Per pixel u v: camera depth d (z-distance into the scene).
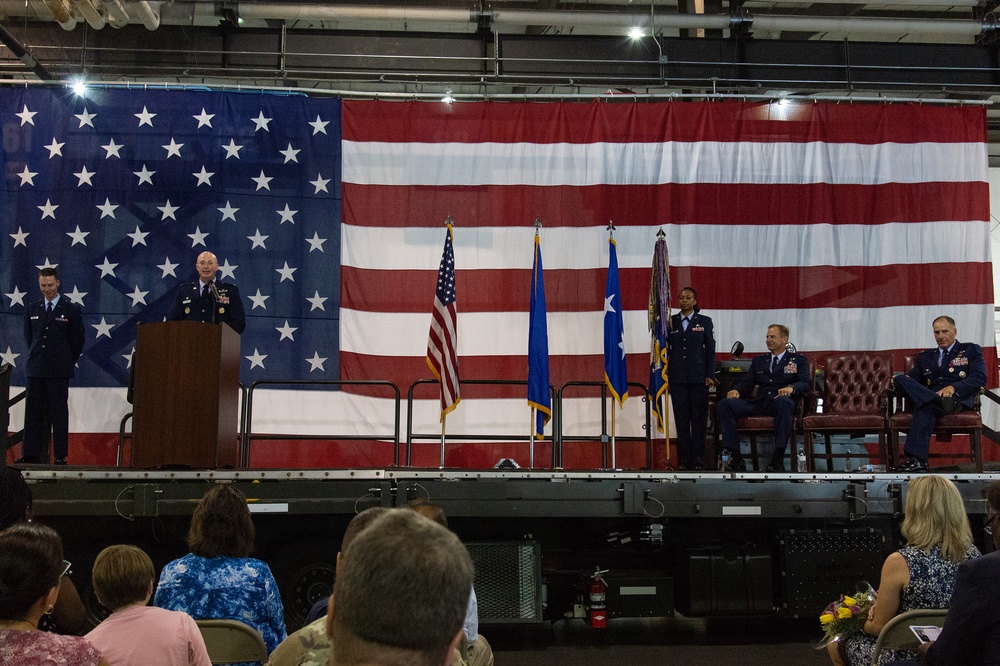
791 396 9.12
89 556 7.81
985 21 12.18
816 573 8.29
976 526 8.43
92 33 11.72
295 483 7.61
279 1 11.70
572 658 7.53
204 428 7.40
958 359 9.17
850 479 8.13
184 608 4.27
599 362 11.12
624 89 12.55
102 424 10.62
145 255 10.98
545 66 12.11
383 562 1.38
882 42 12.58
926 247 11.55
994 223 15.38
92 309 10.84
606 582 8.19
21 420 10.56
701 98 12.02
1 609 2.62
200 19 12.17
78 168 11.09
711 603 8.22
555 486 7.85
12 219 10.95
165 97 11.30
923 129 11.79
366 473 7.69
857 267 11.49
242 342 10.89
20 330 10.73
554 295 11.24
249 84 12.31
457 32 12.95
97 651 2.62
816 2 13.24
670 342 9.82
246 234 11.11
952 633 3.09
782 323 11.34
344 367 10.98
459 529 8.41
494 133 11.49
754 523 8.65
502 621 7.94
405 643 1.35
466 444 10.96
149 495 7.39
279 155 11.29
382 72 11.88
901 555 4.28
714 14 12.02
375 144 11.41
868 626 4.35
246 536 4.43
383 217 11.29
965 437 11.19
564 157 11.49
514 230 11.33
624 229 11.40
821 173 11.62
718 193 11.52
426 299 11.16
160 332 7.51
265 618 4.36
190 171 11.16
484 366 11.06
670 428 10.98
